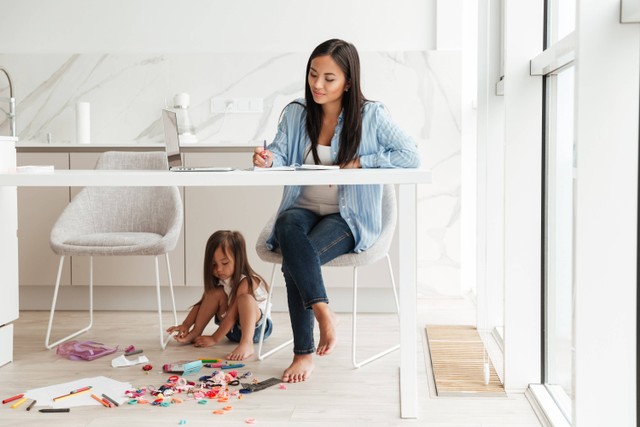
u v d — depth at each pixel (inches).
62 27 184.5
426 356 123.4
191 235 159.8
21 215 161.5
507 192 102.6
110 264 160.9
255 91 181.6
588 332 73.9
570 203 94.7
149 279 160.4
